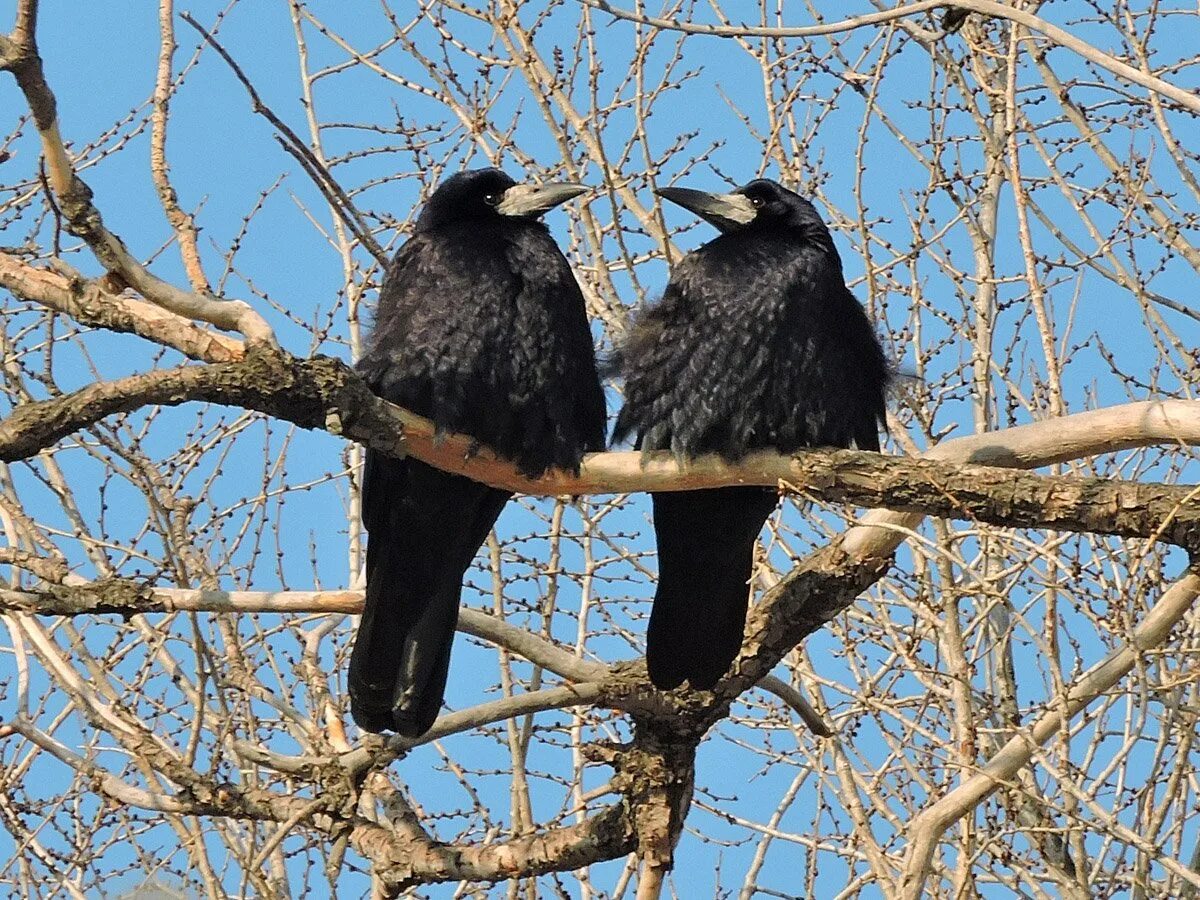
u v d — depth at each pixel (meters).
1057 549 10.71
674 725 10.01
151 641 11.70
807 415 10.33
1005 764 10.12
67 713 11.42
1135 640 9.07
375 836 10.21
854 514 11.31
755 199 11.17
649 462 10.21
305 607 9.60
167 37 9.31
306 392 8.48
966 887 10.11
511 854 9.98
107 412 8.35
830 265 10.79
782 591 10.18
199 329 8.47
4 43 8.09
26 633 10.98
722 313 10.39
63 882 10.87
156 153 9.15
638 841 9.88
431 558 10.41
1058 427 9.44
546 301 10.31
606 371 10.94
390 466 10.36
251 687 11.13
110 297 8.59
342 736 10.84
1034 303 10.80
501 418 10.07
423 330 10.12
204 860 10.07
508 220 10.82
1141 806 11.38
